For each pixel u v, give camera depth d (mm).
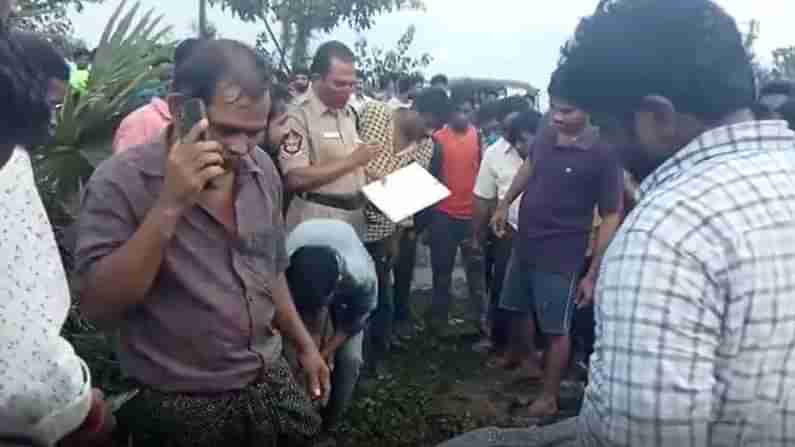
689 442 1539
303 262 3215
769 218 1581
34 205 1605
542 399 5375
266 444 2652
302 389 2887
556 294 5191
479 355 6590
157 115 4078
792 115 4699
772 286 1561
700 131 1696
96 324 2537
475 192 6793
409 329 6922
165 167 2482
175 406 2543
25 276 1550
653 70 1679
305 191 4777
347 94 4984
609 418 1582
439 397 5625
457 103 7195
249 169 2605
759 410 1598
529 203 5234
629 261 1590
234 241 2551
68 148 3752
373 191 5020
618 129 1777
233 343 2561
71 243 3385
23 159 1618
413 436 4926
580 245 5141
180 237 2500
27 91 1409
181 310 2514
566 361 5340
